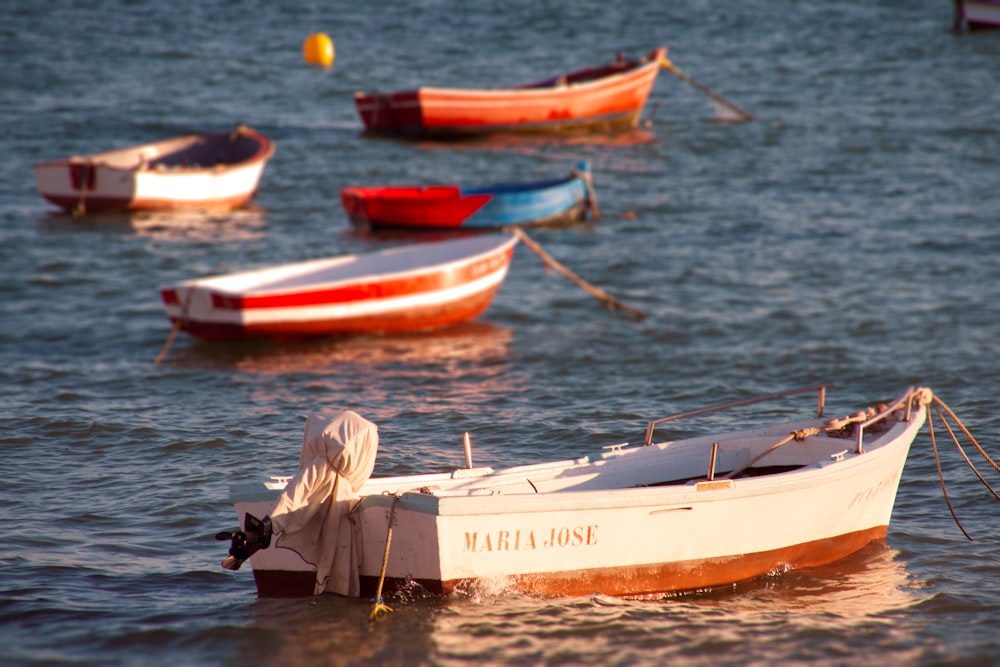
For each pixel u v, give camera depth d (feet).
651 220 299.38
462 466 136.46
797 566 110.52
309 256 265.34
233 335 196.13
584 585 100.78
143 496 124.57
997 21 600.39
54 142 374.43
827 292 228.63
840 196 321.32
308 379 176.65
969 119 425.28
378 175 352.08
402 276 202.80
